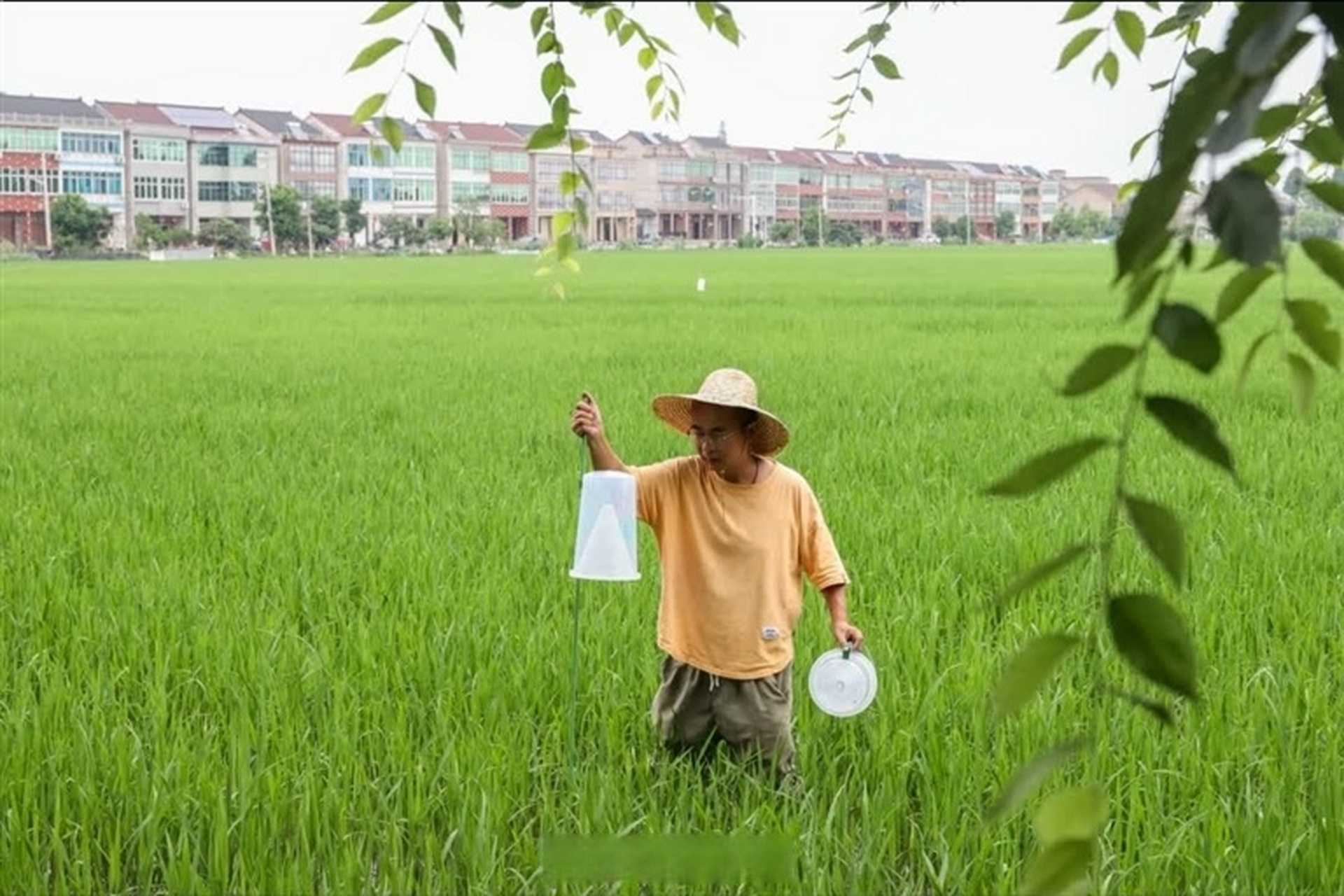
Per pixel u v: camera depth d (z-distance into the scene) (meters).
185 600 7.68
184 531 9.44
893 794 5.16
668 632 5.28
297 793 5.10
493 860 4.56
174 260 93.81
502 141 137.75
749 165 152.88
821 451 12.63
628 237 144.50
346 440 13.59
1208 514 9.53
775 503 5.19
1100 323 28.59
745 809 4.89
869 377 18.53
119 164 111.62
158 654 6.52
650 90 3.04
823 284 48.22
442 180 131.62
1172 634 1.42
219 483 11.25
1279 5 1.15
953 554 8.55
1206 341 1.35
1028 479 1.47
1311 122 2.06
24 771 5.29
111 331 28.11
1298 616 7.18
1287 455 11.79
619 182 143.50
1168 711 1.48
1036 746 5.34
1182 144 1.21
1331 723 5.60
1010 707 1.51
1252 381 16.84
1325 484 10.69
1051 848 1.53
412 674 6.44
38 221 107.94
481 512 9.91
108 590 7.90
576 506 10.16
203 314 33.69
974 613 7.31
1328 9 1.15
